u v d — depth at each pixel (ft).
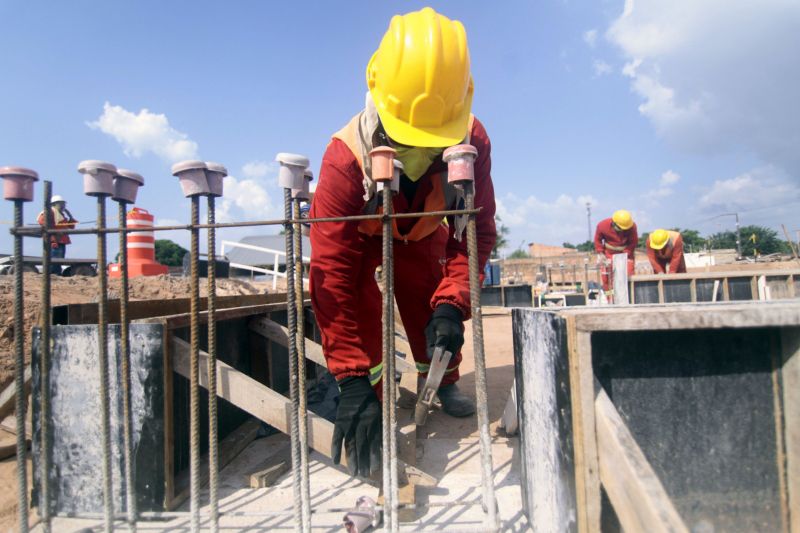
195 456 5.96
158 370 6.65
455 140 7.29
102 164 5.74
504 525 6.22
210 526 6.32
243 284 31.63
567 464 4.64
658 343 4.86
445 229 11.39
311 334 15.69
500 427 10.30
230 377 7.43
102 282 5.91
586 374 4.40
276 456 8.66
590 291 46.88
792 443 4.68
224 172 6.11
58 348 6.75
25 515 5.73
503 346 23.35
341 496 7.25
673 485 4.82
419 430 10.55
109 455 5.87
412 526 6.16
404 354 16.46
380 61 7.59
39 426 6.92
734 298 27.40
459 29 7.53
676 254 37.58
